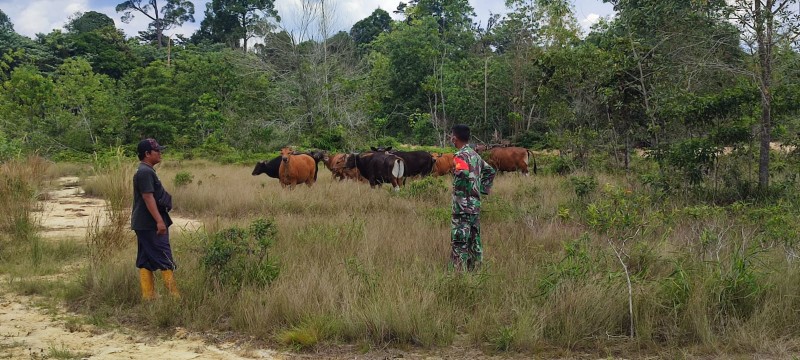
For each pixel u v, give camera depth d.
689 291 5.20
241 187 14.89
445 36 49.78
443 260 6.96
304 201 12.43
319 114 36.72
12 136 31.47
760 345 4.62
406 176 17.19
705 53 12.22
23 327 5.47
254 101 37.09
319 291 5.66
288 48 37.84
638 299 5.19
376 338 5.00
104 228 8.30
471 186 6.47
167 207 6.08
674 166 11.59
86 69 39.16
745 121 10.97
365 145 34.56
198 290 5.95
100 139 35.81
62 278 7.09
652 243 7.25
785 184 10.84
